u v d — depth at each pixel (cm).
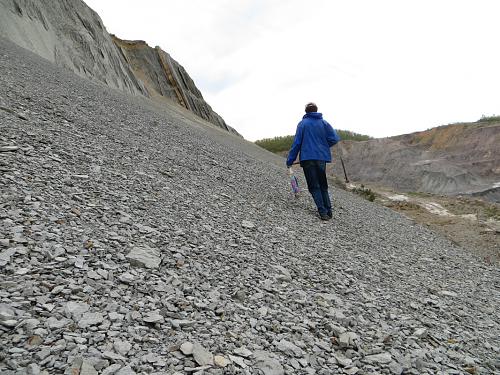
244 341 321
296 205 995
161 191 675
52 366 232
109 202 536
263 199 921
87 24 3369
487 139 4875
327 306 437
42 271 327
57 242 383
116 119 1195
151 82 5791
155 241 465
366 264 663
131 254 407
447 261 924
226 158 1434
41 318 271
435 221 1977
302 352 327
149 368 253
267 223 721
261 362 295
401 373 330
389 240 975
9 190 456
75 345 254
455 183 4403
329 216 939
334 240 764
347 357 343
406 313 485
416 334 418
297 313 403
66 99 1143
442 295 612
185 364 268
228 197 810
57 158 628
